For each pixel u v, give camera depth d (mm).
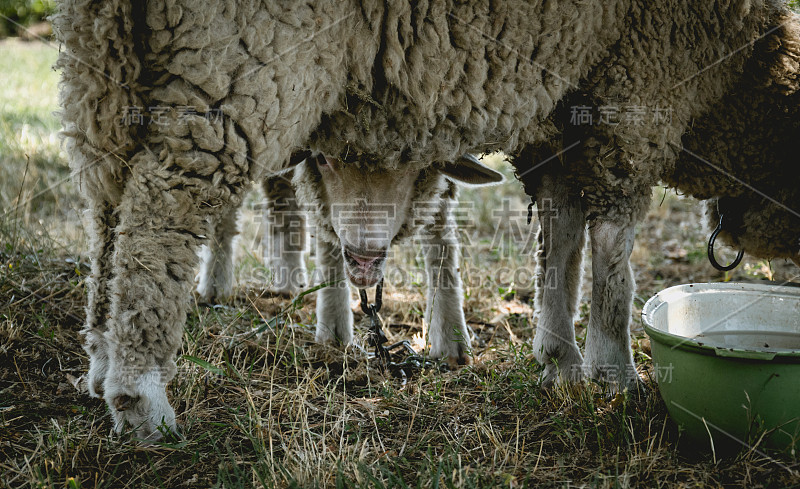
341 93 2660
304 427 2666
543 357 3281
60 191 5820
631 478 2406
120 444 2566
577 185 3164
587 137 3008
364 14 2562
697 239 5680
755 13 2951
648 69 2869
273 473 2324
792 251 3322
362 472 2334
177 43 2330
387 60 2635
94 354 2756
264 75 2406
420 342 3932
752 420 2385
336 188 3256
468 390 3232
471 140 2902
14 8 16281
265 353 3408
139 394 2512
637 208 3090
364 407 3018
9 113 8500
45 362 3209
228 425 2768
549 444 2697
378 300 3523
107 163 2514
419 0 2588
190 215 2494
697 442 2553
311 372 3373
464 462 2561
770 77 2957
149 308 2467
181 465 2520
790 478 2336
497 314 4320
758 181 3191
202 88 2375
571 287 3498
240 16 2350
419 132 2828
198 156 2420
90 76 2371
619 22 2818
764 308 2900
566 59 2834
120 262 2475
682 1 2820
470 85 2736
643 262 5355
